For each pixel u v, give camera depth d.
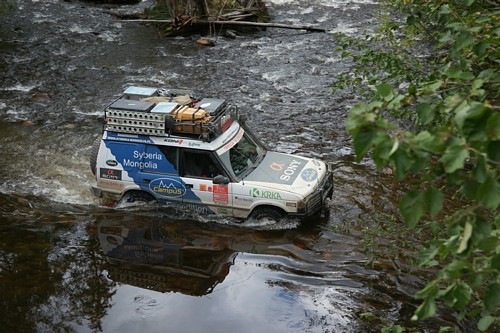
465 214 3.37
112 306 8.16
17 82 17.45
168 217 10.32
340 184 11.52
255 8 23.12
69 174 12.19
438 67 7.42
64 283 8.66
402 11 7.56
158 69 18.56
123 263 9.13
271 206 9.79
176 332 7.58
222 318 7.83
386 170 12.07
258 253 9.28
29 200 11.09
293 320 7.74
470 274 3.58
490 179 3.08
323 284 8.46
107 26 22.53
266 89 16.92
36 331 7.66
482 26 5.07
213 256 9.23
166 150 10.16
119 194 10.57
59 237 9.84
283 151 13.11
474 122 3.01
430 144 3.17
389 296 8.14
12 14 23.48
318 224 10.03
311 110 15.46
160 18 23.03
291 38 21.30
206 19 21.84
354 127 3.32
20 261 9.14
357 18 23.11
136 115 10.10
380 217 9.51
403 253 8.99
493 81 4.92
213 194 9.98
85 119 15.11
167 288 8.54
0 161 12.66
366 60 7.71
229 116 10.59
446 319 7.61
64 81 17.59
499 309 4.83
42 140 13.79
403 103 4.43
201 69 18.55
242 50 20.19
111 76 18.02
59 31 21.84
